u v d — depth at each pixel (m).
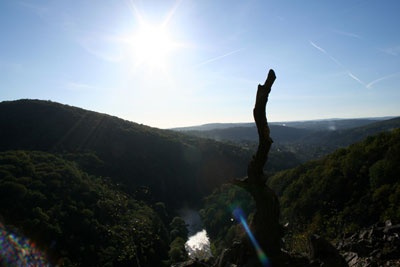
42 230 27.25
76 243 29.92
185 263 6.06
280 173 50.94
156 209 55.28
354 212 24.58
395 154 26.16
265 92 3.99
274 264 4.22
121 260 31.58
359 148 35.00
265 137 4.10
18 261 22.36
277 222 4.49
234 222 40.44
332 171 32.81
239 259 4.53
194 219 61.25
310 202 32.09
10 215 27.12
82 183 41.00
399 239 9.08
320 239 4.69
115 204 41.72
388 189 23.36
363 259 8.79
